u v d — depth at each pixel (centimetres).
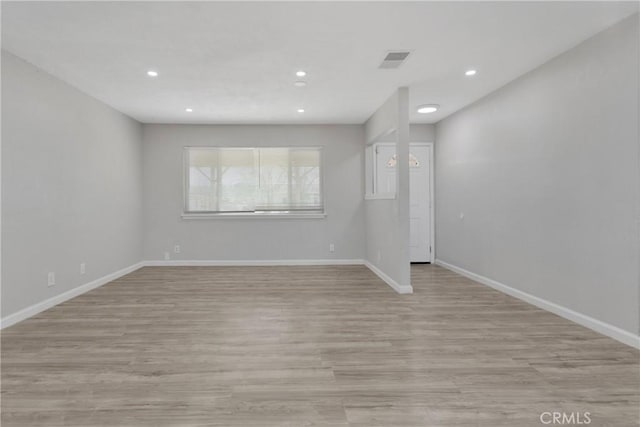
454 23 290
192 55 348
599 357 262
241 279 536
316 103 517
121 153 561
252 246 652
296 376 237
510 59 363
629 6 263
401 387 222
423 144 659
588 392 215
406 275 457
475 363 254
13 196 344
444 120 621
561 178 353
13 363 255
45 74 389
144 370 245
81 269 455
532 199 397
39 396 212
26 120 361
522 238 417
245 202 653
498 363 254
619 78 288
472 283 510
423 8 266
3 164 333
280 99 496
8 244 338
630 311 283
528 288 409
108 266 523
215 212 650
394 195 474
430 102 522
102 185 506
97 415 193
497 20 285
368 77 411
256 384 227
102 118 506
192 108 539
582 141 326
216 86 439
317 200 657
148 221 641
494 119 470
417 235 668
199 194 648
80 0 253
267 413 196
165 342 295
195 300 422
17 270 348
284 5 261
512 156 433
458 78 418
